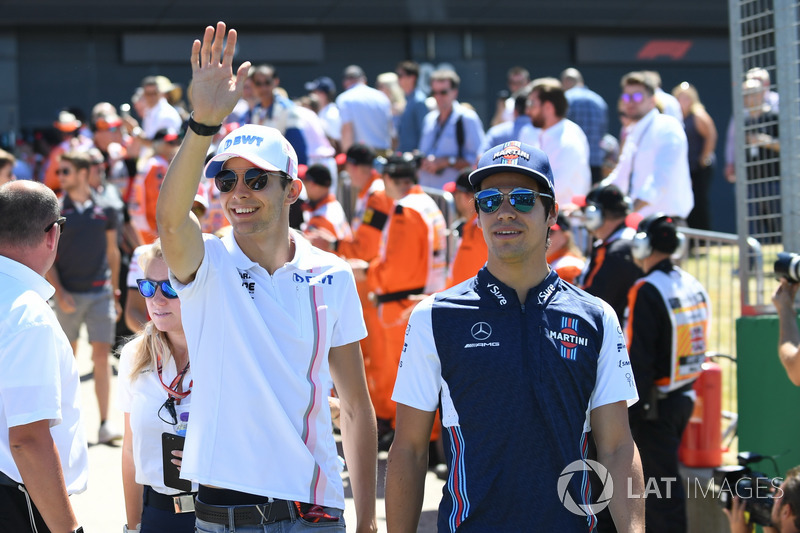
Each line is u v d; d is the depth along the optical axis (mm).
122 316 11383
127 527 4633
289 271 3887
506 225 3553
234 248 3861
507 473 3422
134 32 20438
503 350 3475
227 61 3502
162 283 4273
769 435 6254
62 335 4008
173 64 20734
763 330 6285
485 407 3453
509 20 20781
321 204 9430
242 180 3783
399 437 3635
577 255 7137
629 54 22219
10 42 19844
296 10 20000
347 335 4023
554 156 8797
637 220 6758
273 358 3744
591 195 6762
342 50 21328
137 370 4383
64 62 20234
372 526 4078
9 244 3980
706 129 14234
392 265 8406
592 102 11984
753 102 6617
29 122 20109
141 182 10938
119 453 8664
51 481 3738
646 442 6227
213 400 3709
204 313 3752
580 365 3484
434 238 8453
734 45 6637
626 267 6527
